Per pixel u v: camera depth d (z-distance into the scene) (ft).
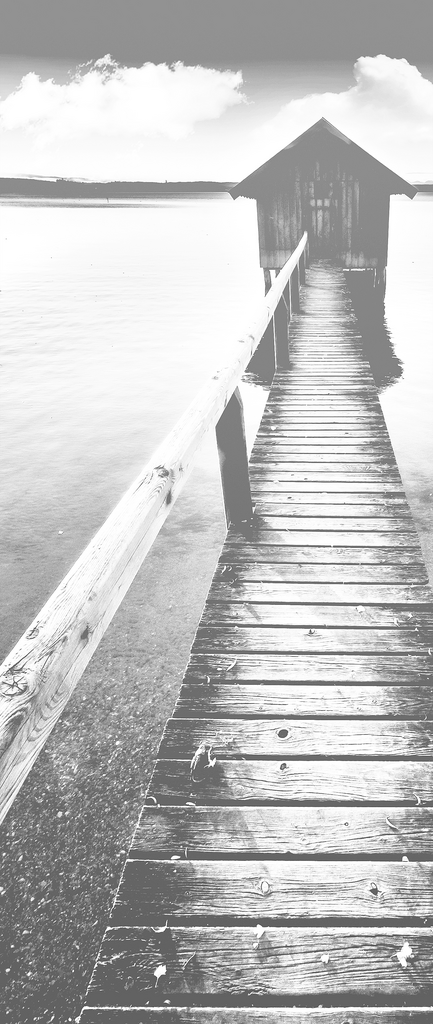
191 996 4.91
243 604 10.36
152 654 14.78
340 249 57.67
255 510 13.61
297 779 6.94
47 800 11.01
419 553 11.72
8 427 34.37
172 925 5.43
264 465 15.93
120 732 12.52
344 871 5.88
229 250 161.89
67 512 23.06
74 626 3.84
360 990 4.93
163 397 39.96
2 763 2.82
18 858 9.91
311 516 13.26
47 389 42.83
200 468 26.73
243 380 43.24
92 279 107.34
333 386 22.29
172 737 7.62
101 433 32.89
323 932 5.35
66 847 10.09
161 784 6.93
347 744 7.43
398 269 97.96
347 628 9.66
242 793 6.77
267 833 6.29
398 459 26.35
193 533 20.54
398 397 36.45
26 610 16.71
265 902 5.61
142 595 17.12
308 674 8.64
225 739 7.55
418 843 6.15
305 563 11.51
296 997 4.90
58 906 9.12
